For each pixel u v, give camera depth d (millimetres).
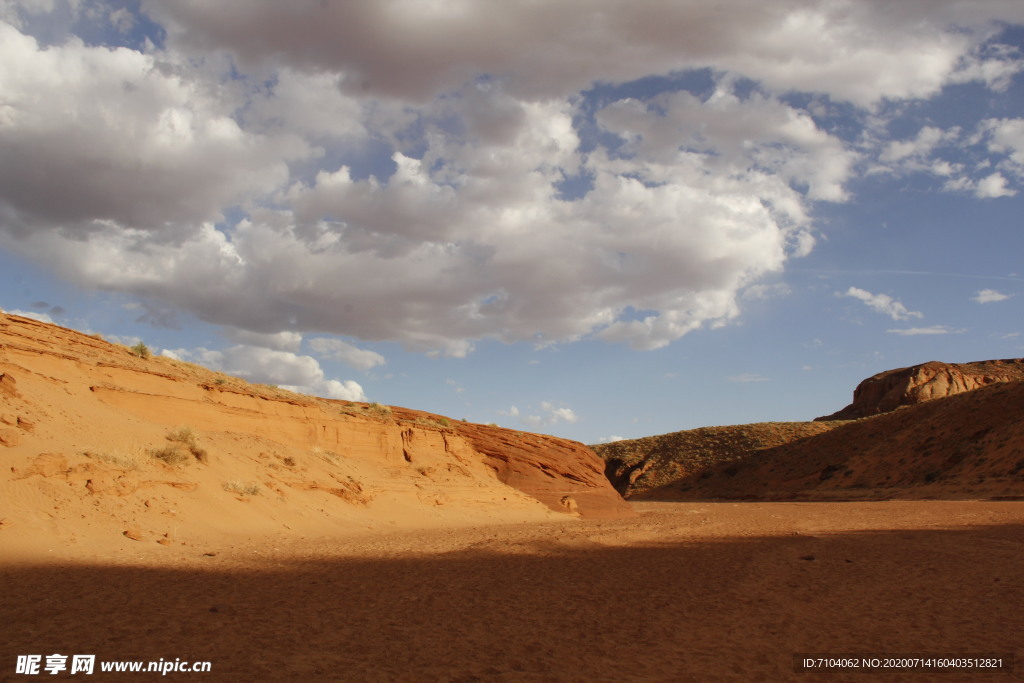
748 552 24219
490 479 45188
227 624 11984
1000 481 64125
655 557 22969
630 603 15344
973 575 19547
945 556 23297
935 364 153125
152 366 32156
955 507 49094
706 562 21781
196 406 31062
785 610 14938
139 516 21125
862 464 90938
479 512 39625
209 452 27641
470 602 14914
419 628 12484
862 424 107438
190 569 17031
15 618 11531
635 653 11359
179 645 10539
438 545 24594
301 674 9484
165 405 29688
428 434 43750
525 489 45688
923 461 82312
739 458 117125
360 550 22219
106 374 28516
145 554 18406
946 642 12367
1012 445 71062
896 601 16016
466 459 45344
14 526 17266
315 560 19578
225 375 37531
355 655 10594
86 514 19562
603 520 42812
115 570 16047
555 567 20297
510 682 9617
